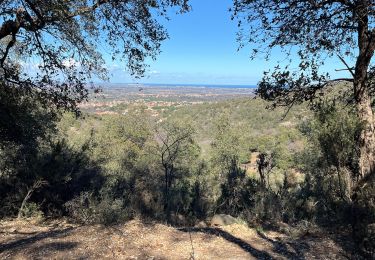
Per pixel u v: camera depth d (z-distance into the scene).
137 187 11.74
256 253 5.87
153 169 15.64
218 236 6.69
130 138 20.50
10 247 5.79
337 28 7.57
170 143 16.09
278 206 10.09
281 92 8.35
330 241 6.42
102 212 8.19
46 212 10.18
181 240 6.30
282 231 8.23
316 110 7.77
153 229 6.70
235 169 13.98
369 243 5.22
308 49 7.65
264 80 8.47
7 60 8.52
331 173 7.97
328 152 7.33
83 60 8.12
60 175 10.14
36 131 10.98
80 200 9.49
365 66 7.59
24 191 9.85
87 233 6.24
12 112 9.30
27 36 7.72
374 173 7.17
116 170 14.55
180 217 10.68
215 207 11.93
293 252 5.95
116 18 7.68
